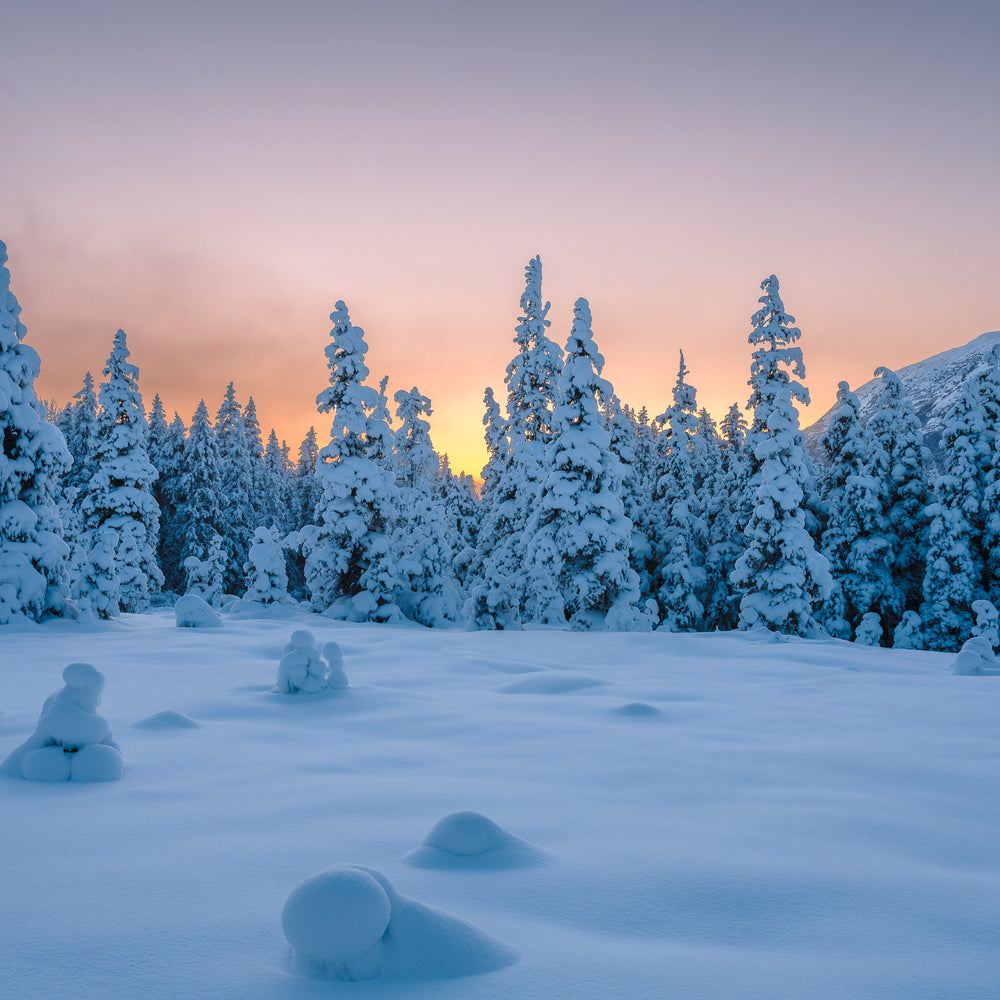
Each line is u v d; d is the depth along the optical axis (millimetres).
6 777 5613
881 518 32344
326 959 2594
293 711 8898
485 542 34125
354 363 29234
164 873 3645
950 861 4066
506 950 2809
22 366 22234
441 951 2693
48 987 2514
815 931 3072
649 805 5082
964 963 2777
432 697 10086
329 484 28422
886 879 3662
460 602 30625
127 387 34250
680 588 34281
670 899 3387
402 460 40812
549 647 18203
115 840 4172
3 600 20047
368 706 9211
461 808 4902
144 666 13203
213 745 6934
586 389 26406
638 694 10648
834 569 32875
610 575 24609
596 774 5973
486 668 13469
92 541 33719
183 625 21172
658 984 2570
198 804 4941
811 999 2465
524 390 33375
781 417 25906
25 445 21875
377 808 4867
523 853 3883
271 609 26344
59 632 19688
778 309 28875
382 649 16594
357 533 27719
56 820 4555
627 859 3898
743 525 29891
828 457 35031
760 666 15023
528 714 8828
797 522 25406
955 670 14594
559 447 26422
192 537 48219
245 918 3111
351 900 2623
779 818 4789
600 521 25172
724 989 2537
